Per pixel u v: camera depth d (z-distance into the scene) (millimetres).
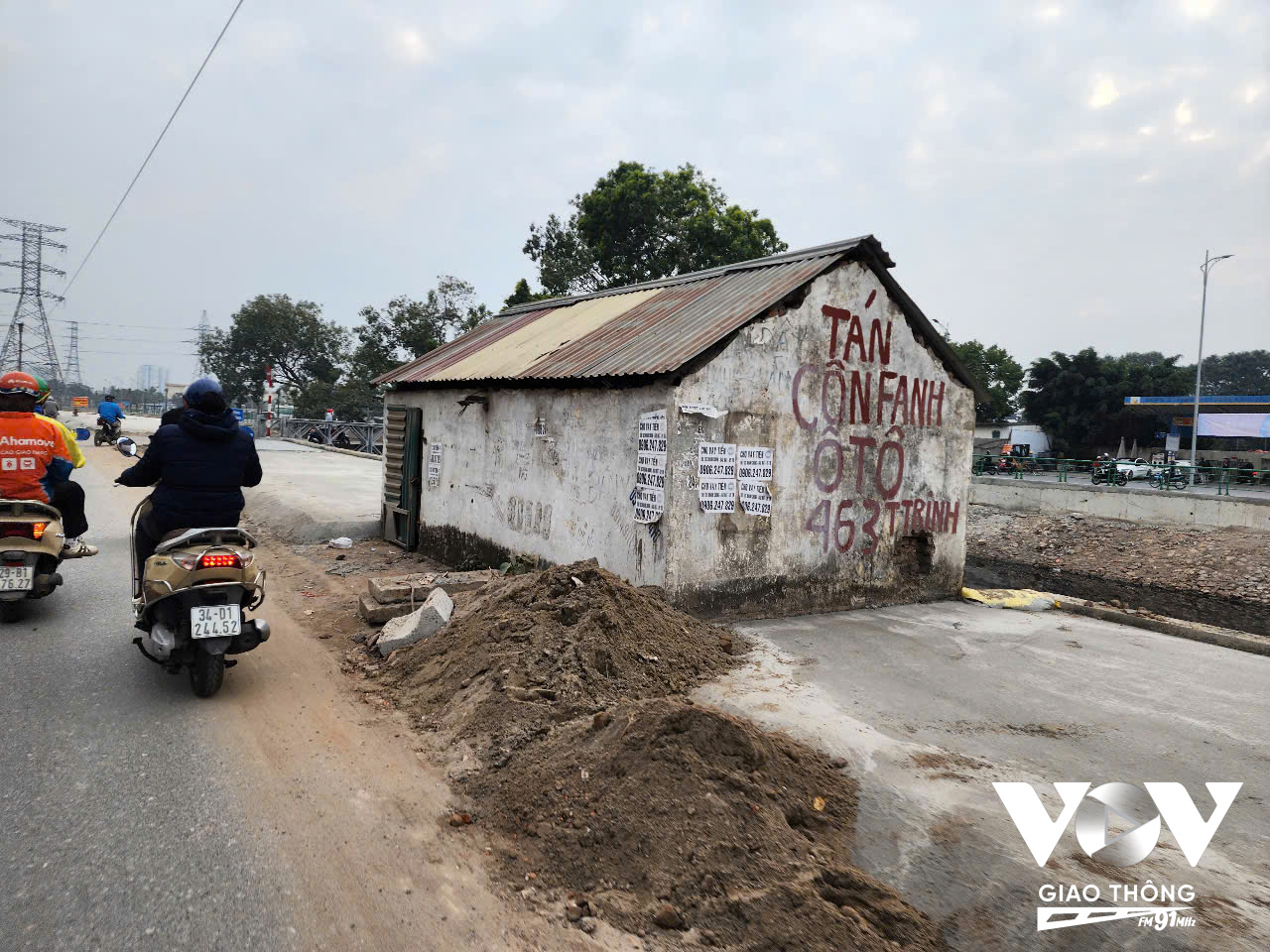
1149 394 44281
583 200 33438
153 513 5590
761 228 32062
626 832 3641
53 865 3420
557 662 5363
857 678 6152
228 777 4320
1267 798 4383
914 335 9211
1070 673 6633
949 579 9781
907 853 3727
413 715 5336
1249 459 39688
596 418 8203
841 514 8656
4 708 5090
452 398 10977
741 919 3184
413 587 7574
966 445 9836
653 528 7410
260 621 5590
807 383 8258
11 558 6527
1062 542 22703
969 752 4832
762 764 4051
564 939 3131
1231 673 6840
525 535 9367
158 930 3027
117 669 5883
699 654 6156
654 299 10367
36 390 6840
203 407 5594
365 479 19078
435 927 3162
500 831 3910
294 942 3012
